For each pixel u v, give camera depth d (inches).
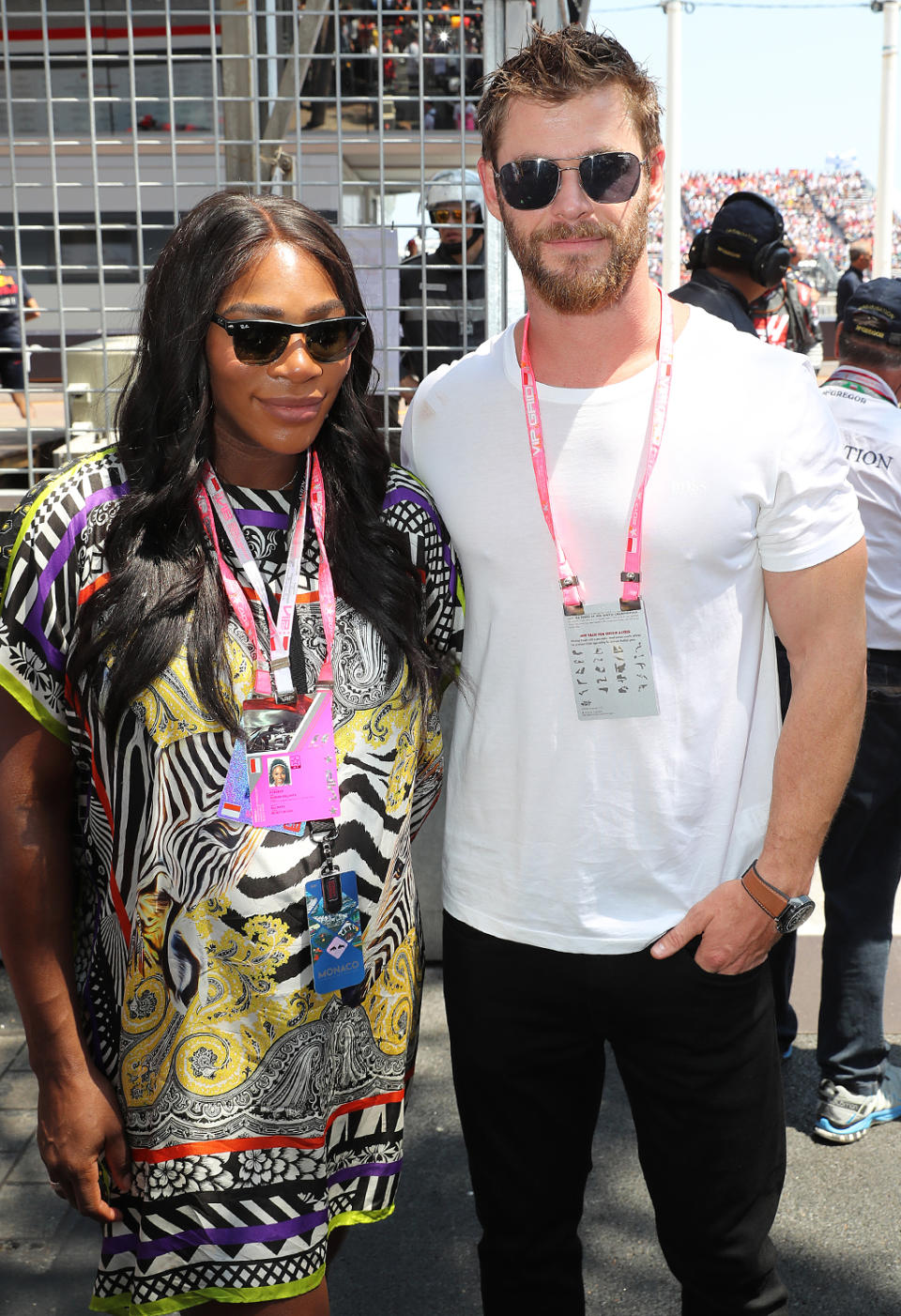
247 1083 58.1
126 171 132.3
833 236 1621.6
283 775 57.3
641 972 64.6
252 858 57.0
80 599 57.2
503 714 65.6
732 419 61.2
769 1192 67.8
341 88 124.7
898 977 130.6
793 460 61.3
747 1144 66.5
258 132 123.0
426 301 123.3
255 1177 58.2
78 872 63.6
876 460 99.0
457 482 65.7
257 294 56.0
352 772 59.6
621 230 60.0
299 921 57.7
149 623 55.7
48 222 135.9
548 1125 69.8
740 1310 69.0
